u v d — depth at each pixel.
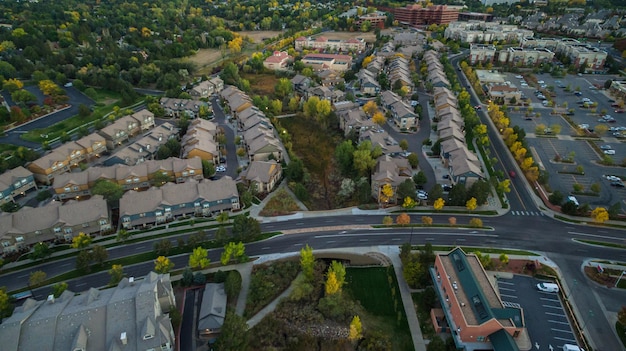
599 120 186.75
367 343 83.81
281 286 98.06
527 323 86.69
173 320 84.50
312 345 84.50
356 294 97.56
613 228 115.75
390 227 118.00
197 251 100.00
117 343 71.94
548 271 100.06
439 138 159.38
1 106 182.88
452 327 83.75
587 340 82.94
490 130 180.00
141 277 100.44
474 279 86.81
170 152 154.75
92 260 102.00
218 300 89.25
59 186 127.19
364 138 159.75
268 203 130.00
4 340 70.25
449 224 118.44
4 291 93.44
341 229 117.81
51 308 78.19
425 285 97.81
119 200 119.94
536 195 132.00
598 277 98.38
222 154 160.38
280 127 180.50
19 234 107.25
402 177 133.38
